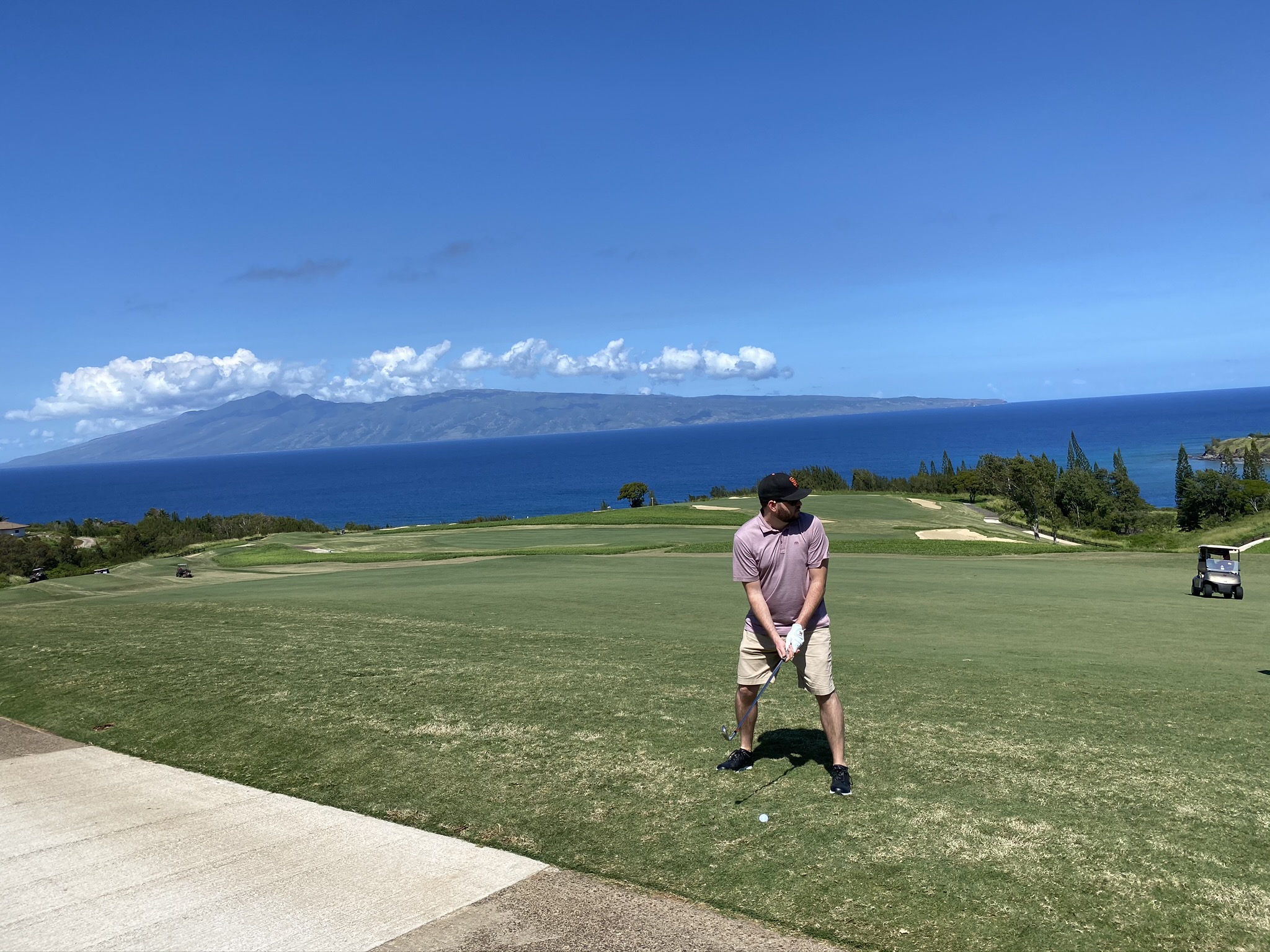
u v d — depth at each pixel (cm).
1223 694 877
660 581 2445
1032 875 428
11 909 428
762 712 763
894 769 593
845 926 384
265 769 631
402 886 438
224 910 418
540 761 620
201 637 1256
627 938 378
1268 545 5412
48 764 672
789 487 537
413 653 1077
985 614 1683
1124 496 10681
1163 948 362
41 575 6150
